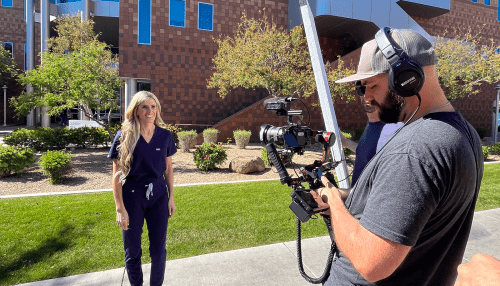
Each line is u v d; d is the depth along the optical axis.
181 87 16.41
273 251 3.44
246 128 15.42
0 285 2.79
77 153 11.27
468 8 21.28
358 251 0.85
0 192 6.35
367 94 1.03
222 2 16.55
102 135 12.44
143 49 15.71
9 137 11.20
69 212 4.68
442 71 13.92
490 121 22.41
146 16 15.64
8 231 3.96
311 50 2.27
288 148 1.32
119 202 2.30
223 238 3.84
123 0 15.32
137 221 2.36
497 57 14.02
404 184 0.79
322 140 1.39
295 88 11.88
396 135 0.92
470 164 0.83
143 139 2.33
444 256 0.93
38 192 6.43
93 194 5.82
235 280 2.86
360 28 17.92
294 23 17.00
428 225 0.86
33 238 3.78
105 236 3.86
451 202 0.83
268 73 11.26
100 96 10.27
